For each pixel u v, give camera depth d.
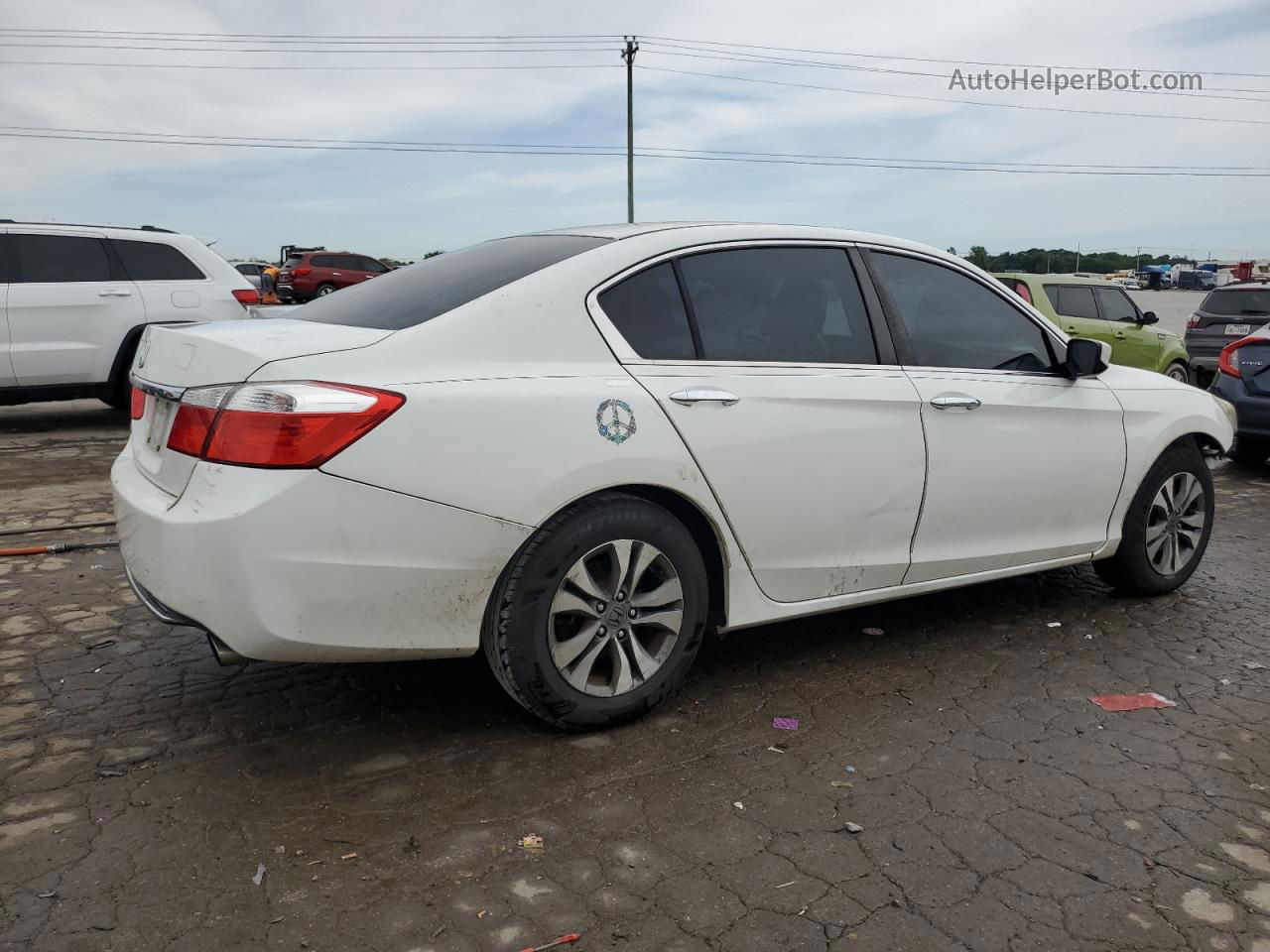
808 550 3.59
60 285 9.20
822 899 2.44
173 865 2.53
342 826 2.72
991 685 3.79
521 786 2.95
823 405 3.55
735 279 3.55
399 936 2.28
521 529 2.94
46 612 4.38
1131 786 3.03
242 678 3.69
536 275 3.19
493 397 2.91
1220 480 8.56
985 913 2.40
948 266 4.15
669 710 3.50
